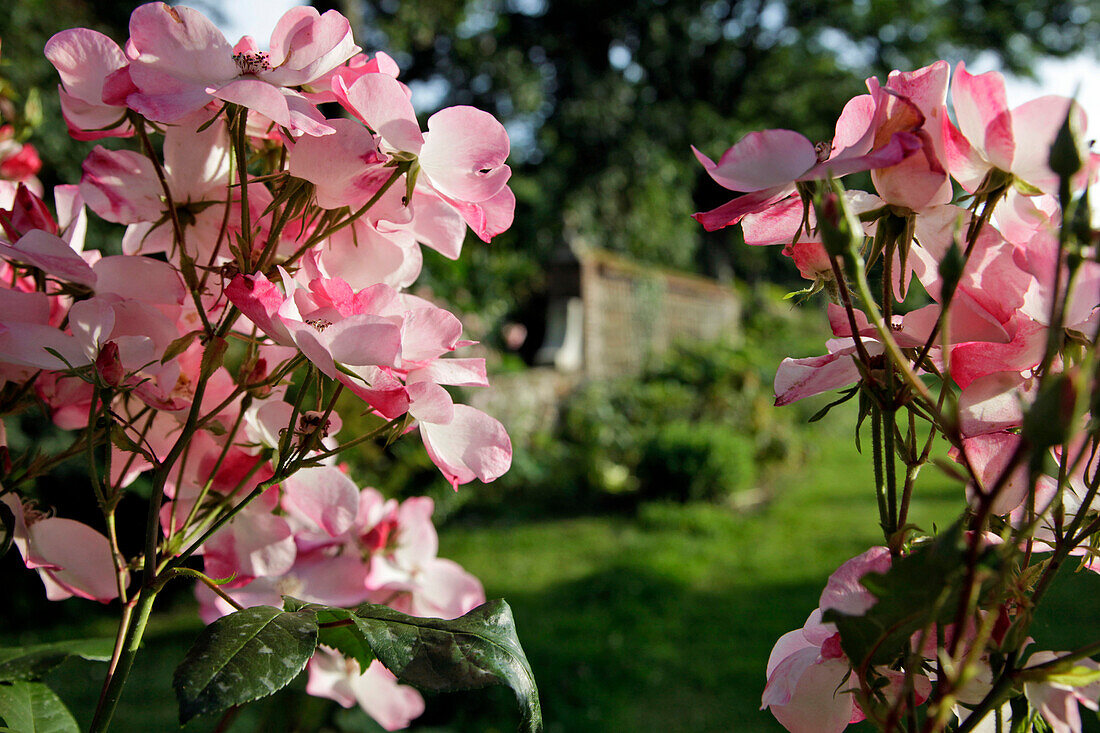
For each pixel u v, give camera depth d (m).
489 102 6.51
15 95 0.58
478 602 0.46
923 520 2.38
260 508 0.35
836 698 0.25
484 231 0.31
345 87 0.29
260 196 0.33
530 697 0.27
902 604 0.19
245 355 0.31
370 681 0.46
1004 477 0.17
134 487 1.83
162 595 2.13
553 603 2.26
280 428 0.34
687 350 4.87
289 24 0.29
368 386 0.26
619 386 4.40
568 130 6.56
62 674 1.68
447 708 1.48
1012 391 0.24
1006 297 0.24
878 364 0.24
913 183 0.23
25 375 0.31
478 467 0.31
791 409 4.88
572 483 3.49
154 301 0.32
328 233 0.29
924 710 0.26
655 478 3.35
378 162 0.28
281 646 0.25
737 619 2.09
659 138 6.98
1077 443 0.26
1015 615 0.23
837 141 0.27
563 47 6.87
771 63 8.23
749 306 8.06
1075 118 0.19
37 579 2.11
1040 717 0.24
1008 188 0.24
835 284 0.27
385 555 0.44
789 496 3.55
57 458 0.32
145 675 1.69
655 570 2.48
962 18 8.88
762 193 0.24
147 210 0.32
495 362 3.58
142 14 0.27
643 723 1.52
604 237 6.86
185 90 0.27
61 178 2.17
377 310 0.28
